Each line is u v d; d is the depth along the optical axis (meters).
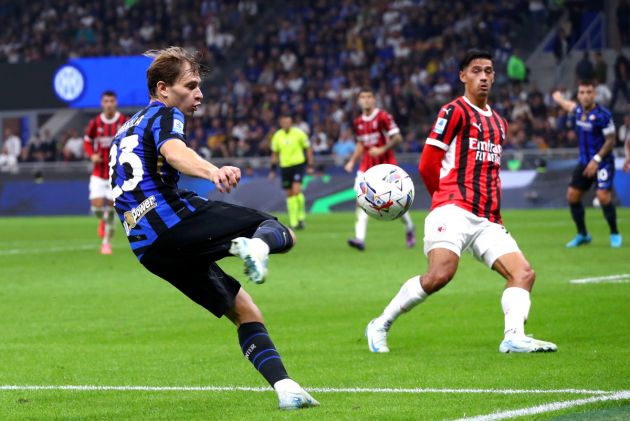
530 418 13.77
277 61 102.06
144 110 14.49
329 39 101.62
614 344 20.36
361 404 15.16
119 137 14.54
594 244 45.19
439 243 19.92
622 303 26.28
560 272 34.06
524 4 98.25
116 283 34.44
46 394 16.69
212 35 108.94
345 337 22.36
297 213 62.06
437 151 20.12
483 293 29.41
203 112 99.19
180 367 19.12
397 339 21.89
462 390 16.12
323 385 16.91
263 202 82.00
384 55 98.25
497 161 20.45
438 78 92.00
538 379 16.84
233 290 14.76
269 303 28.31
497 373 17.55
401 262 39.47
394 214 19.50
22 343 22.31
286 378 14.68
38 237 58.56
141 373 18.55
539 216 67.94
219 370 18.77
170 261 14.23
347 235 56.09
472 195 20.06
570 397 15.26
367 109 44.66
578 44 95.25
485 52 20.41
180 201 14.16
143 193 14.19
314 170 82.00
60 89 105.12
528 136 83.81
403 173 19.62
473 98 20.45
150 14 111.19
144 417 14.75
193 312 27.14
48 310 27.84
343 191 81.44
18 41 115.56
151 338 22.81
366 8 102.94
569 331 22.17
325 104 95.56
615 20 94.88
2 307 28.55
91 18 112.94
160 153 13.82
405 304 19.95
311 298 29.27
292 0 108.19
